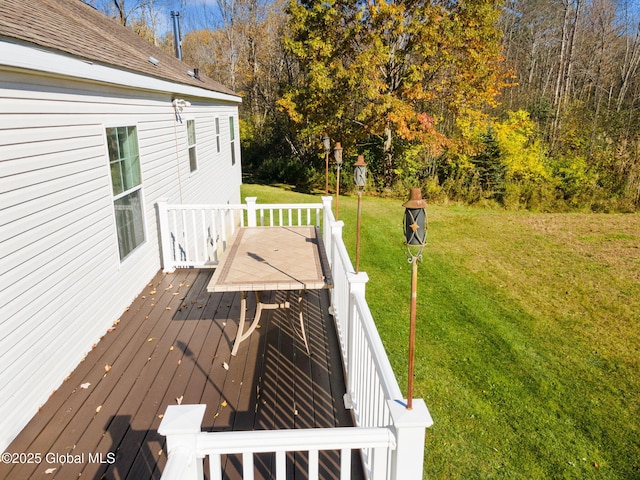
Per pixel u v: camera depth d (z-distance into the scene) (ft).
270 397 10.82
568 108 57.98
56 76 11.04
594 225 40.68
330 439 5.95
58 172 11.38
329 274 12.56
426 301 23.09
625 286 26.08
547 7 82.48
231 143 42.98
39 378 10.34
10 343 9.30
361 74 44.04
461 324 20.51
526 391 15.39
